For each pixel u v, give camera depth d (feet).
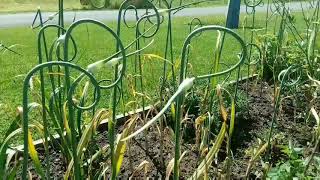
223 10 58.54
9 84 17.31
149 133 10.41
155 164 9.16
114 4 55.26
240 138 10.53
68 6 57.00
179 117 5.15
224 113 6.61
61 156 9.18
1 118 12.35
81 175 6.82
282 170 7.50
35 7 58.13
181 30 35.50
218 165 9.09
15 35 34.50
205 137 7.34
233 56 23.91
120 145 5.95
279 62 14.71
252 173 8.84
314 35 13.25
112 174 6.14
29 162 8.89
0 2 61.16
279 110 11.92
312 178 7.43
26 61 23.62
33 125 6.75
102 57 24.32
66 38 5.08
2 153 5.43
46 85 14.49
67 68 5.58
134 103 9.37
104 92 15.02
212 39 29.94
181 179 8.64
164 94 11.31
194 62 21.33
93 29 37.01
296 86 12.34
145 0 7.00
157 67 17.81
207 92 9.61
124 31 35.45
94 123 6.29
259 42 15.39
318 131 7.68
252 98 13.42
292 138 10.61
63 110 6.72
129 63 19.33
